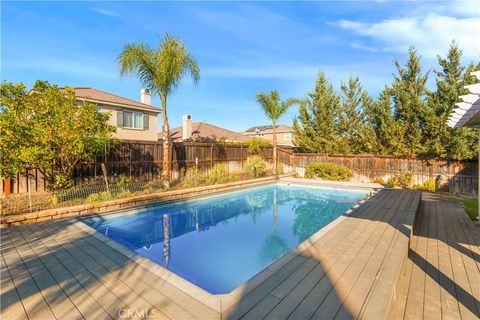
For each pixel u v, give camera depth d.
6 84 6.77
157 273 3.41
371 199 8.21
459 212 7.68
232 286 4.21
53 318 2.53
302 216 8.69
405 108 13.45
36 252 4.16
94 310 2.64
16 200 7.44
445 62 12.10
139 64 9.69
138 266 3.63
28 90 7.77
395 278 3.10
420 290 3.38
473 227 6.19
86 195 8.08
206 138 24.78
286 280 3.04
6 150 6.48
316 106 17.41
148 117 17.53
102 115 8.35
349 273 3.21
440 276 3.76
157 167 12.06
